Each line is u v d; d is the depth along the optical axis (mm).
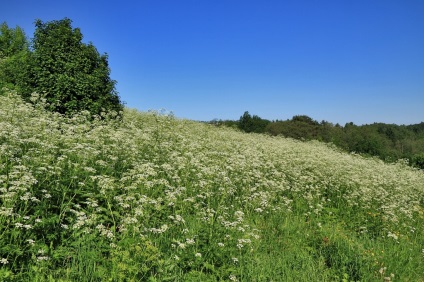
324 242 8500
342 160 19438
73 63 15508
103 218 7414
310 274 7082
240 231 8125
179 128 19156
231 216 9062
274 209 9961
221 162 12211
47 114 12828
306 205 11516
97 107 15625
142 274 5664
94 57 16594
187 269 6324
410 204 13539
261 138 27203
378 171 19047
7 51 34281
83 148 9359
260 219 9641
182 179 10078
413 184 17109
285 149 19641
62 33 15930
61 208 6922
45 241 6160
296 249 8148
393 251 8734
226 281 6164
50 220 6316
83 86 15305
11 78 19969
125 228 6680
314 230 9492
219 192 9953
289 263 7383
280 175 12961
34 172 7598
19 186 6871
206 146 15438
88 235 6379
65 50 15742
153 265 5898
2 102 12641
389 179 16516
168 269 5969
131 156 10516
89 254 5809
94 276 5477
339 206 12164
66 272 5477
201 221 7984
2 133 8578
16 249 5371
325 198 12945
